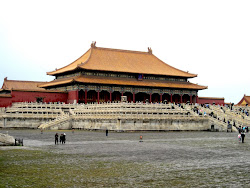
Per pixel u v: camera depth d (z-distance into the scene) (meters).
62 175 37.47
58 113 125.38
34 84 188.00
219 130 109.50
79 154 52.53
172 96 182.00
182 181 35.00
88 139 77.50
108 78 165.00
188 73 188.00
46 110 124.44
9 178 36.03
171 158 48.66
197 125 111.56
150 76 176.00
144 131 103.50
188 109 119.88
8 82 182.50
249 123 112.88
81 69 159.50
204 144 67.25
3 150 56.72
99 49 181.88
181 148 60.25
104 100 165.75
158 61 193.25
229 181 35.06
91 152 54.75
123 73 169.25
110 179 35.75
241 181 35.09
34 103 133.25
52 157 49.41
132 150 57.34
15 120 116.56
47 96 154.88
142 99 174.75
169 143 68.94
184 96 185.12
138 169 40.75
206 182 34.66
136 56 189.38
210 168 41.41
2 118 115.25
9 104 141.00
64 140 68.12
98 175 37.56
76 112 123.56
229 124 107.56
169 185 33.47
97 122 108.31
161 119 105.56
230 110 134.00
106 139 77.62
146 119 103.88
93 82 155.62
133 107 117.31
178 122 108.38
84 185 33.38
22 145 64.06
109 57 178.38
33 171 39.50
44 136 84.94
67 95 160.38
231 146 63.81
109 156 50.50
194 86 182.88
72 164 43.84
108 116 104.12
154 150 57.38
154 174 38.09
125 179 35.75
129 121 102.44
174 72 184.12
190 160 47.00
